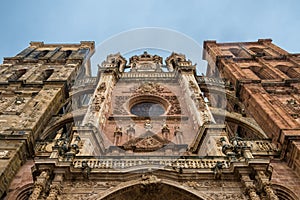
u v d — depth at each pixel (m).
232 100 31.41
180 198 15.24
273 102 26.70
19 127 21.59
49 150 21.14
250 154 16.81
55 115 26.97
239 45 46.91
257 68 37.31
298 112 25.31
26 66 36.47
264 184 14.41
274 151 21.80
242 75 33.22
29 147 20.41
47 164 15.34
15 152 18.78
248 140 23.52
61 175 15.23
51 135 25.33
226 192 14.98
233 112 29.34
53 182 14.71
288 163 20.52
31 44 46.72
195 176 15.85
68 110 29.86
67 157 16.55
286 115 24.25
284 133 21.47
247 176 15.41
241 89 30.73
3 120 22.80
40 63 37.34
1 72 33.91
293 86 30.06
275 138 22.81
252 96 28.00
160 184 15.15
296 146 19.97
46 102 25.70
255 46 46.22
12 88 29.06
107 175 15.79
